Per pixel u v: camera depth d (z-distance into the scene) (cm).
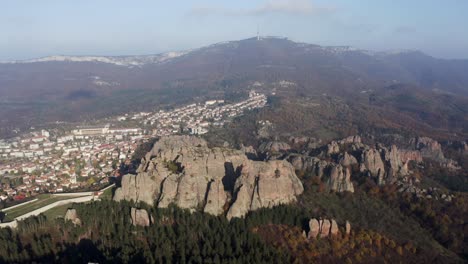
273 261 17175
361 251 18825
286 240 18900
